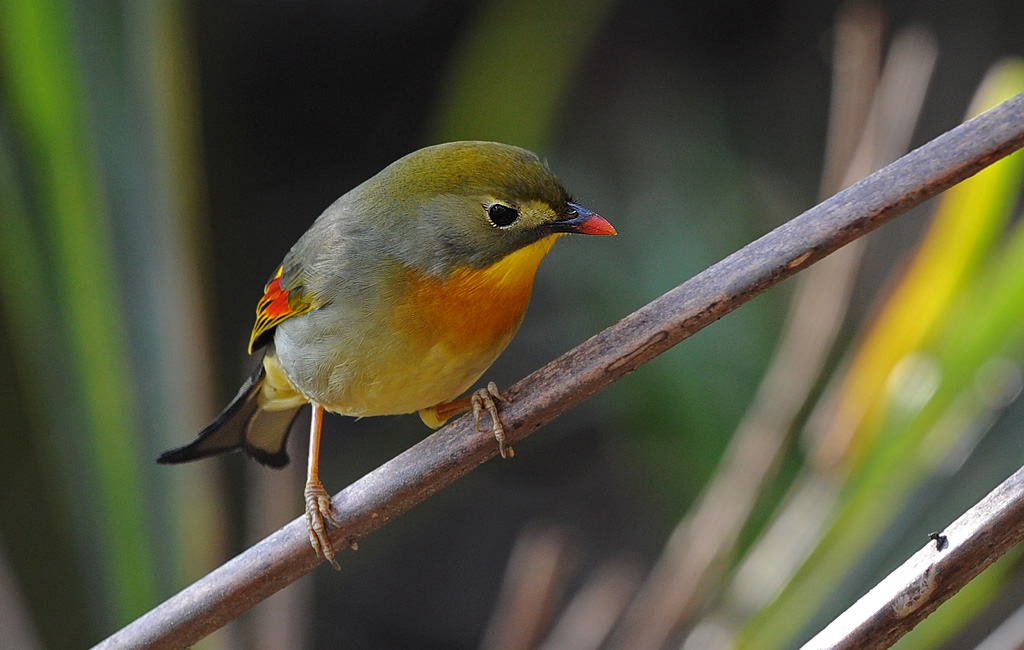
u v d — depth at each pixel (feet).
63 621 26.63
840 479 29.50
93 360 27.40
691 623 29.81
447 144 25.44
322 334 24.94
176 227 27.89
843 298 29.91
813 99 57.41
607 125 56.70
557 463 54.29
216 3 54.60
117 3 28.25
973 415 28.86
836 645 16.92
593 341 19.76
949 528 16.74
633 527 51.44
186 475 27.66
